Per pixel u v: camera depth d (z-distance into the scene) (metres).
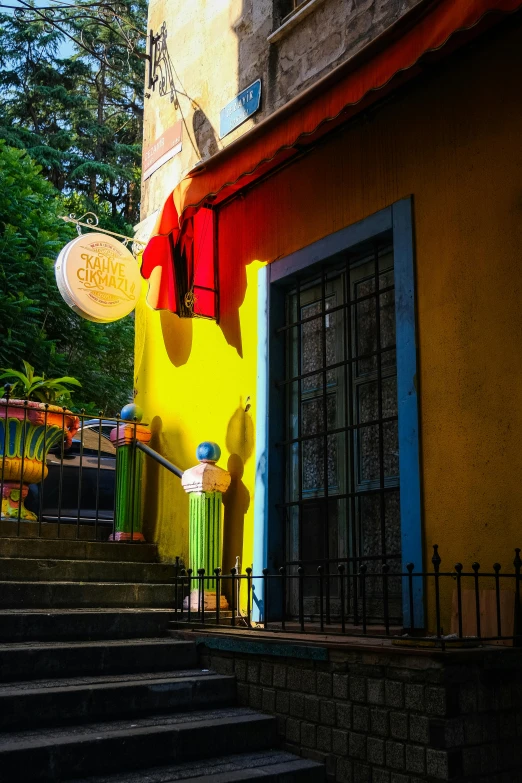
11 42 25.36
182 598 5.89
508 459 4.23
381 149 5.34
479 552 4.30
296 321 6.10
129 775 3.66
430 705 3.47
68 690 4.02
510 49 4.57
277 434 5.99
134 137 27.14
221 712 4.41
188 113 7.71
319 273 5.95
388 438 5.22
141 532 7.23
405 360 4.90
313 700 4.11
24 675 4.30
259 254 6.37
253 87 6.73
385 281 5.39
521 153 4.43
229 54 7.18
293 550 5.79
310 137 5.48
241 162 5.41
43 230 13.05
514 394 4.26
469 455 4.45
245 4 7.02
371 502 5.27
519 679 3.73
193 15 7.84
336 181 5.68
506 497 4.21
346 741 3.87
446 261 4.77
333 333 5.77
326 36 6.02
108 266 7.02
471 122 4.75
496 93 4.62
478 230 4.61
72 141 24.70
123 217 24.78
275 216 6.25
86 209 21.89
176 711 4.38
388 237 5.32
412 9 4.14
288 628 5.10
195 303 6.67
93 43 25.83
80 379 13.38
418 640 3.64
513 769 3.60
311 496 5.74
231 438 6.36
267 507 5.83
